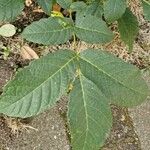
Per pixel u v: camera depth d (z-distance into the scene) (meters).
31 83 0.42
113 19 0.55
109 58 0.44
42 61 0.43
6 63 0.74
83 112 0.41
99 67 0.44
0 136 0.69
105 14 0.55
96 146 0.41
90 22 0.49
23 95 0.42
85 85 0.42
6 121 0.70
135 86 0.43
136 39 0.79
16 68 0.74
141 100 0.43
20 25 0.77
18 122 0.70
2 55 0.75
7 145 0.69
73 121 0.41
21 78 0.42
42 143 0.69
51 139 0.69
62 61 0.43
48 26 0.48
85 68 0.44
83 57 0.44
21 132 0.70
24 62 0.75
